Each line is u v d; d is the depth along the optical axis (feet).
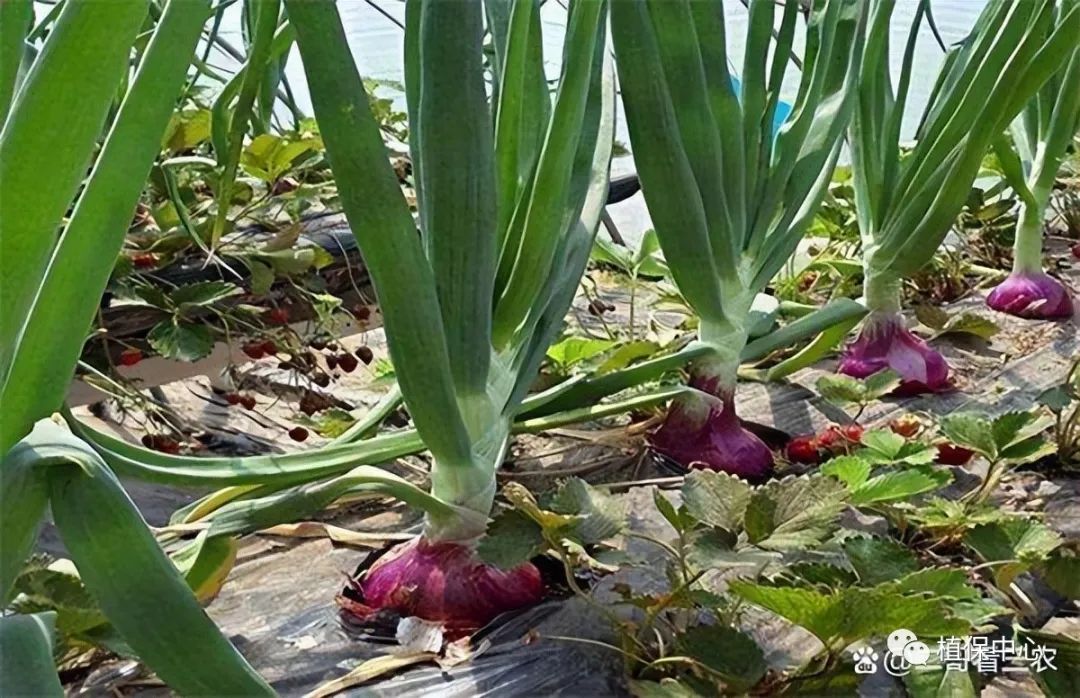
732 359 2.52
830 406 2.94
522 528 1.76
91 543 1.16
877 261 3.01
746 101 2.47
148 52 1.11
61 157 1.02
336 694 1.80
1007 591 2.02
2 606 1.14
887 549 1.76
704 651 1.63
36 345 1.13
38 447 1.16
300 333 3.45
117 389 2.78
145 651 1.20
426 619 1.95
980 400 3.01
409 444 2.06
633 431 2.68
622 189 4.62
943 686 1.69
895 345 3.05
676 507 2.31
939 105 3.09
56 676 1.03
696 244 2.33
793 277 3.82
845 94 2.63
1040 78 2.63
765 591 1.54
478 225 1.77
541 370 2.77
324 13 1.48
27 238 1.04
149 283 3.02
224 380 3.26
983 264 4.33
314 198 3.53
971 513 2.13
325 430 2.69
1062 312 3.61
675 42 2.22
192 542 1.94
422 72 1.70
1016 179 3.54
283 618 2.03
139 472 1.82
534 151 2.04
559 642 1.89
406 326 1.71
